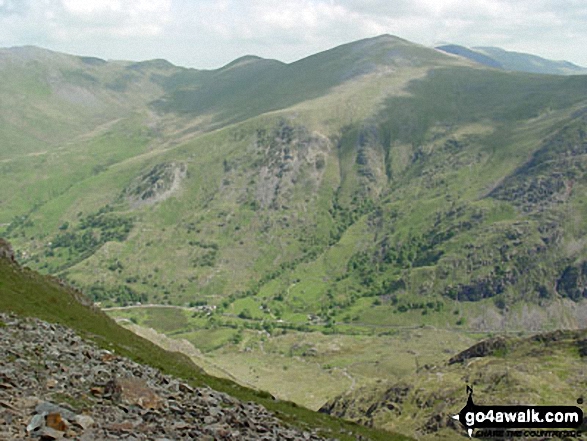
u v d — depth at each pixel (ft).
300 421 148.87
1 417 66.85
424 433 463.42
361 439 156.66
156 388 109.19
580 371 545.44
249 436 94.22
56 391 88.38
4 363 98.99
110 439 68.28
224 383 187.83
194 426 86.63
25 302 204.74
